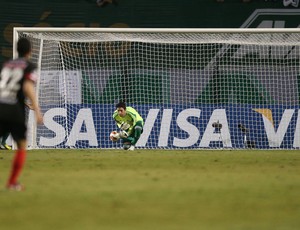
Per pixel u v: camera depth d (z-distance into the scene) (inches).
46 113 3292.3
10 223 1110.4
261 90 3484.3
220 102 3469.5
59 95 3346.5
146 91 3476.9
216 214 1210.0
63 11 3567.9
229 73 3489.2
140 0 3572.8
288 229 1071.0
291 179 1760.6
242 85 3484.3
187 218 1168.2
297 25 3592.5
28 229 1055.6
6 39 3531.0
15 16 3538.4
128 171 1950.1
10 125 1493.6
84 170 1978.3
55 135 3275.1
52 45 3383.4
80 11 3570.4
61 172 1913.1
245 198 1396.4
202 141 3292.3
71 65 3464.6
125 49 3491.6
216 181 1689.2
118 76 3469.5
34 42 3326.8
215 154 2768.2
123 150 3038.9
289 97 3489.2
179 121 3297.2
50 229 1054.4
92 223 1112.8
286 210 1258.6
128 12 3575.3
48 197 1392.7
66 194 1435.8
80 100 3383.4
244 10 3587.6
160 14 3580.2
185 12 3582.7
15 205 1290.6
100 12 3577.8
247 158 2534.5
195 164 2217.0
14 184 1502.2
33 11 3550.7
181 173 1895.9
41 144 3257.9
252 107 3356.3
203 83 3486.7
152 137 3280.0
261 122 3344.0
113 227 1077.1
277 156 2674.7
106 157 2522.1
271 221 1147.3
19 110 1491.1
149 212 1224.8
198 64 3486.7
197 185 1600.6
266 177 1803.6
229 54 3496.6
